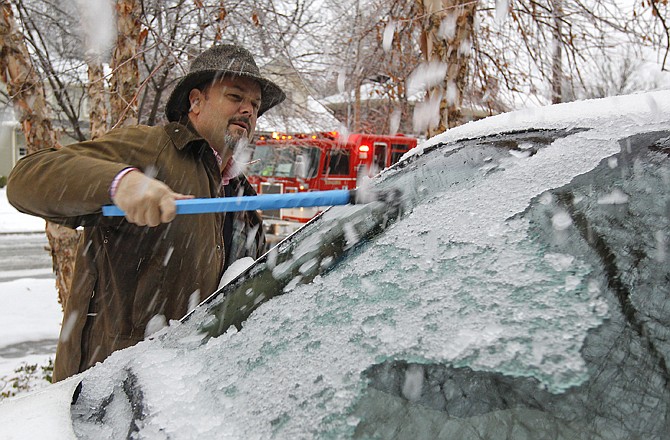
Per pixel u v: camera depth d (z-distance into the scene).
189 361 1.45
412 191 1.64
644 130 1.35
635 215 1.16
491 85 7.12
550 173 1.37
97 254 2.32
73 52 6.46
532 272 1.14
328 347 1.22
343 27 6.98
